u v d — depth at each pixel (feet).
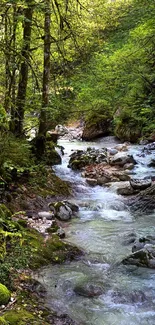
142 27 43.39
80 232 24.02
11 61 27.30
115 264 19.38
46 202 28.12
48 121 35.94
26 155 30.37
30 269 17.85
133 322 14.28
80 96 40.14
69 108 37.22
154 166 42.11
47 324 13.42
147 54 40.65
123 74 40.68
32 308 14.44
